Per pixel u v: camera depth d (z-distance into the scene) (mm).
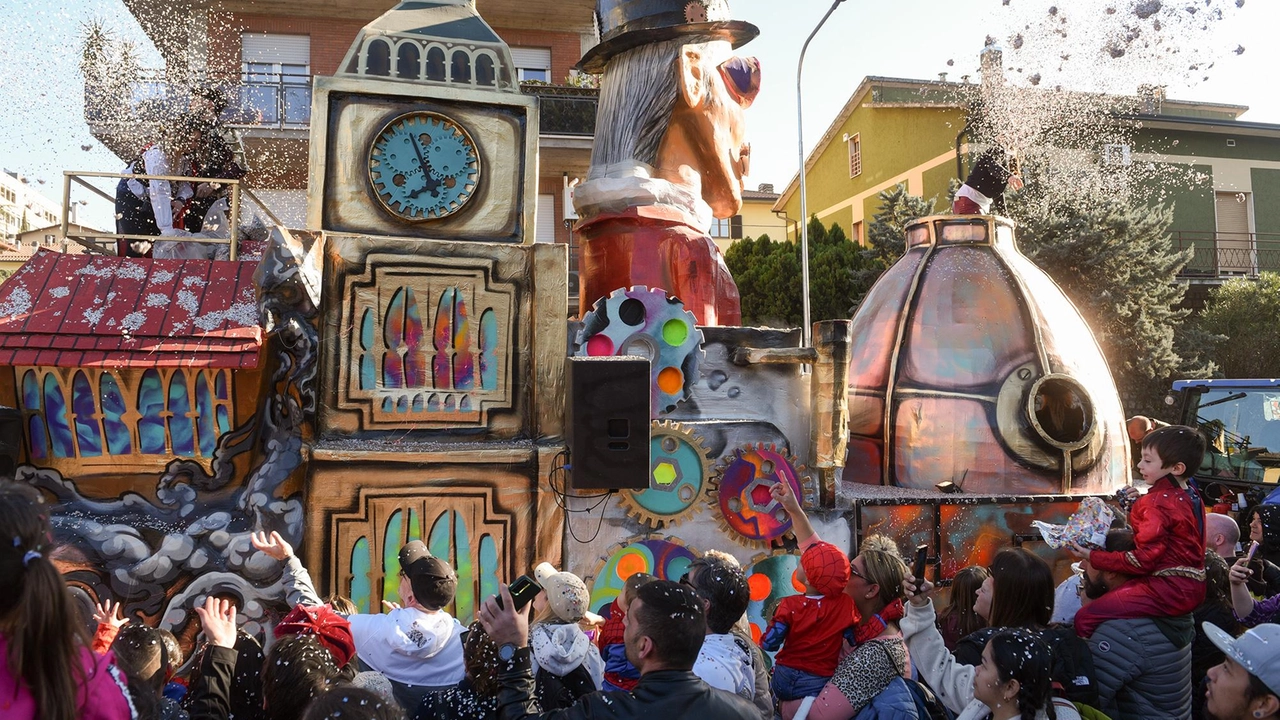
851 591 3826
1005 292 7633
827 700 3295
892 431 7523
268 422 5500
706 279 7090
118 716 2082
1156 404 20594
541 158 17016
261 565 5148
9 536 1883
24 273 5375
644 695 2492
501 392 5723
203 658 2916
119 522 5168
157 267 5613
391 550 5391
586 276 7422
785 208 33969
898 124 26547
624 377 5180
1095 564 4293
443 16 6172
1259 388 10984
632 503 5773
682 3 7363
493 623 2713
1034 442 7152
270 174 15078
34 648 1878
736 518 5957
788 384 6328
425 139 5918
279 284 5207
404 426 5562
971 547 6629
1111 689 4094
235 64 15562
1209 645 4703
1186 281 23594
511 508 5562
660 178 7262
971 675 3412
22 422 5168
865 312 8367
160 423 5340
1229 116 26312
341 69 5875
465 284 5715
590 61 7828
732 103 7750
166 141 6816
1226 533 5473
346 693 2186
